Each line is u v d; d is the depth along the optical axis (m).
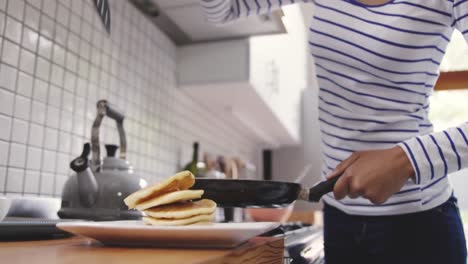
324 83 1.00
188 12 1.53
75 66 1.21
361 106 0.96
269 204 0.73
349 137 0.99
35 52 1.07
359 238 1.01
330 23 0.91
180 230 0.52
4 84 0.98
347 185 0.71
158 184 0.63
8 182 0.99
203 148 2.12
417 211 0.95
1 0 0.97
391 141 0.95
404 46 0.86
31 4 1.06
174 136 1.81
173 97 1.80
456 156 0.68
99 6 1.06
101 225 0.54
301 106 3.30
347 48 0.91
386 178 0.69
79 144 1.22
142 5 1.54
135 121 1.51
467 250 1.04
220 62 1.79
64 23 1.17
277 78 2.33
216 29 1.67
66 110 1.18
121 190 0.95
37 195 1.07
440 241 0.95
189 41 1.81
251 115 2.38
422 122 0.97
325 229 1.09
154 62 1.65
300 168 3.23
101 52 1.33
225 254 0.48
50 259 0.45
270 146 3.19
